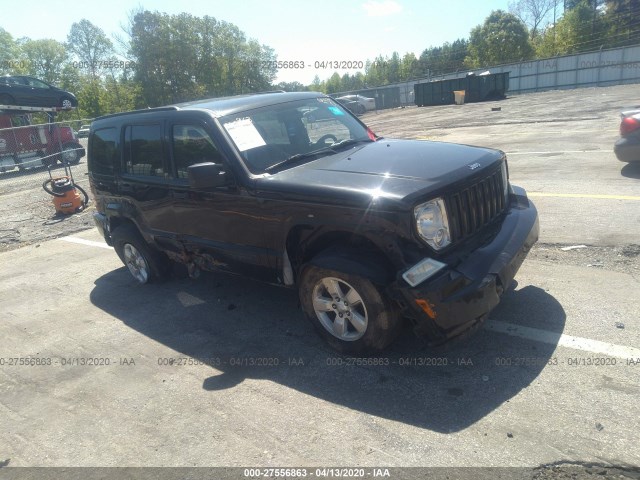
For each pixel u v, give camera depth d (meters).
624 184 7.32
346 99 39.78
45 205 12.20
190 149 4.54
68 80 65.69
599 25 58.44
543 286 4.49
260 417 3.25
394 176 3.54
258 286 5.44
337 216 3.48
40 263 7.54
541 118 18.16
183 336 4.54
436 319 3.16
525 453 2.65
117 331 4.83
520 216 3.98
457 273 3.22
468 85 36.62
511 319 4.00
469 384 3.28
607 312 3.92
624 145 7.66
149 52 59.88
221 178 4.00
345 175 3.71
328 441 2.95
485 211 3.74
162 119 4.84
